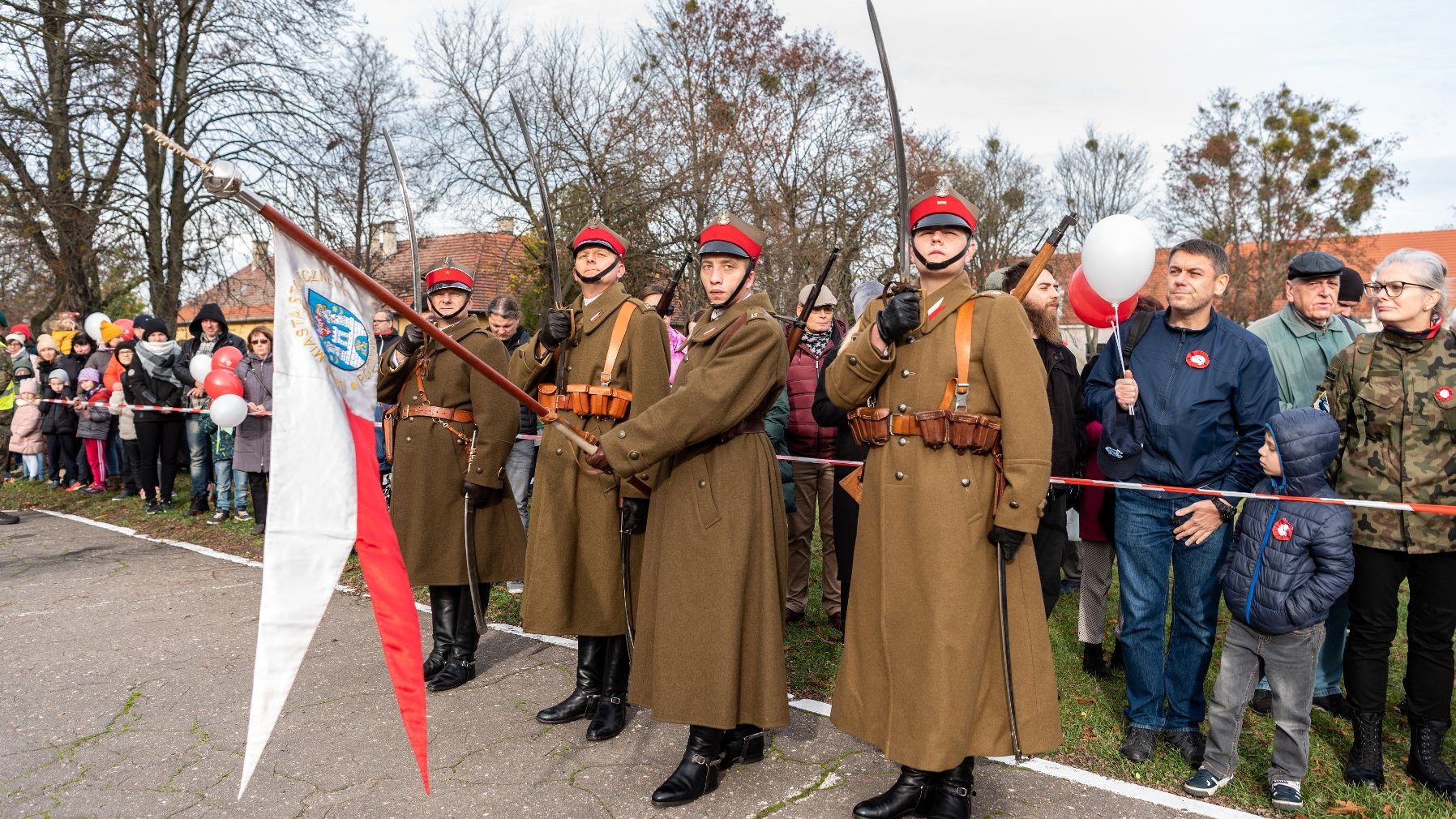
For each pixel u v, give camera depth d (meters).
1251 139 29.33
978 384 2.77
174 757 3.40
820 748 3.46
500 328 6.41
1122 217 3.44
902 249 2.99
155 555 6.87
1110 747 3.45
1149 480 3.38
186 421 8.57
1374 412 3.25
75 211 15.48
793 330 3.46
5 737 3.59
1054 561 3.92
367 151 17.92
